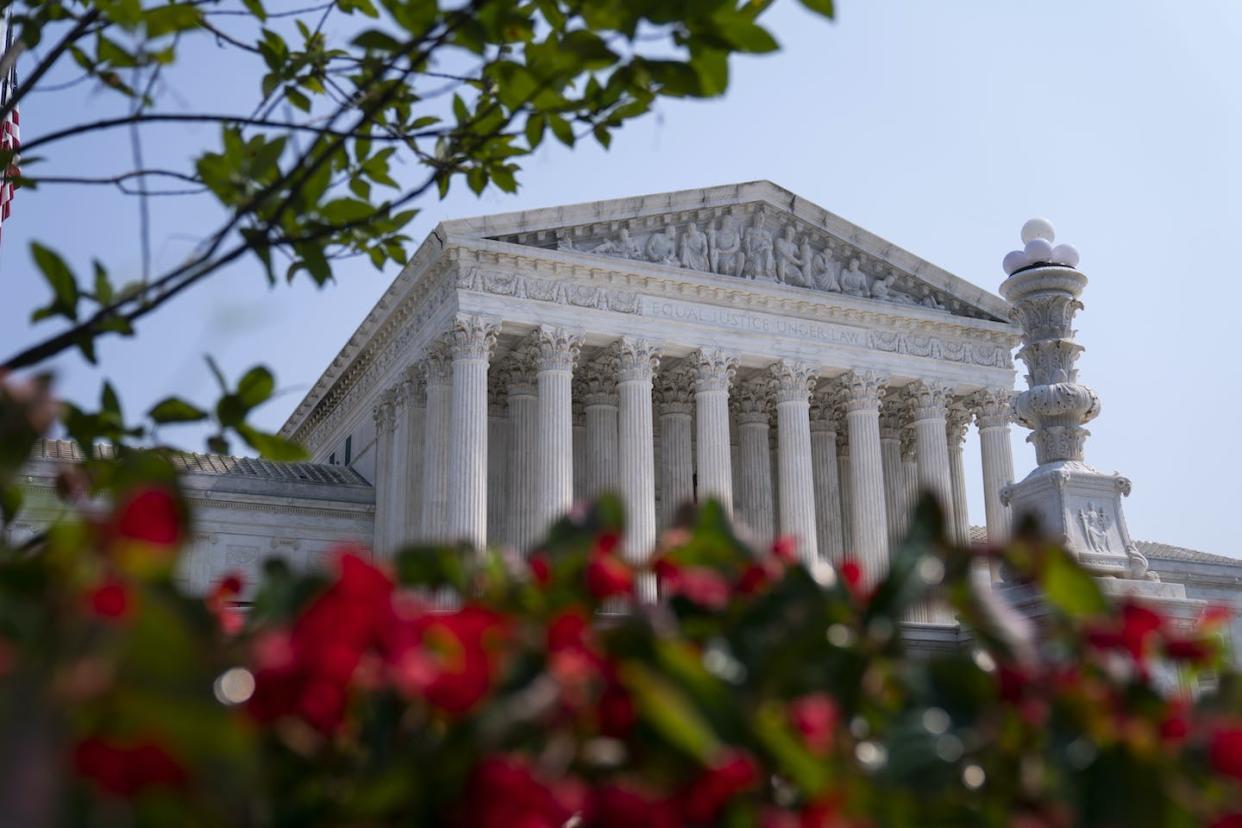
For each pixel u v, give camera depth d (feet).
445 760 9.02
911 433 247.91
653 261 209.87
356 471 248.11
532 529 191.52
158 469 13.06
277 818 9.13
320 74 30.68
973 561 13.37
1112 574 66.59
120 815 7.14
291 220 25.04
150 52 23.82
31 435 12.78
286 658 9.67
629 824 9.33
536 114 26.03
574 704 10.14
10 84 51.42
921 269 232.94
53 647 7.46
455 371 188.96
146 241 21.67
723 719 9.96
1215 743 11.59
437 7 22.33
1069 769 10.93
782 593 12.71
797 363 215.51
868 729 12.34
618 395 218.18
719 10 19.80
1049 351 74.64
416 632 10.16
